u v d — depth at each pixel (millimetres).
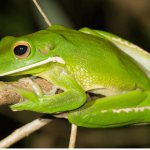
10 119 664
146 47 709
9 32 648
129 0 704
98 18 705
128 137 681
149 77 517
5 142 493
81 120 484
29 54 482
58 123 679
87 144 678
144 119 493
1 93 462
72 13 689
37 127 494
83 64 489
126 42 517
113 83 494
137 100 495
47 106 473
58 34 490
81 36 497
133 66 507
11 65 482
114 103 491
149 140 678
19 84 472
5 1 652
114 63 496
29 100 470
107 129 682
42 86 487
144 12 708
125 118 489
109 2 705
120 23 712
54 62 486
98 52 494
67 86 486
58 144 678
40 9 498
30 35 489
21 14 653
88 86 493
